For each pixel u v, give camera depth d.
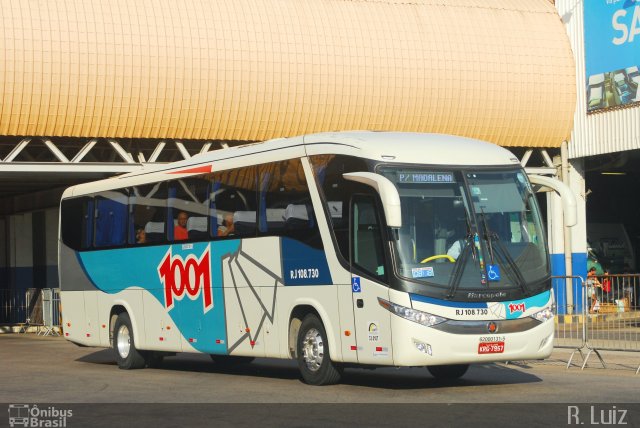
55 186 40.72
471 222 16.41
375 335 16.19
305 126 36.19
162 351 22.55
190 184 21.02
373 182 15.90
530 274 16.58
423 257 15.98
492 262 16.31
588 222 47.16
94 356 27.38
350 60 36.16
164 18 34.31
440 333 15.74
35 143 38.38
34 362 25.34
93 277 24.16
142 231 22.50
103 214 23.97
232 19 35.16
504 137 38.62
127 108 34.03
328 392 16.52
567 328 24.20
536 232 16.94
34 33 32.62
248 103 35.25
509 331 16.16
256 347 18.98
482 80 37.72
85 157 40.44
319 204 17.36
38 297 40.12
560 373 19.45
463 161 16.77
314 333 17.56
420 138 17.17
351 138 17.02
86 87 33.28
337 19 36.38
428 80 37.09
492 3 38.88
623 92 36.03
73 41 33.03
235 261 19.48
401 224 16.02
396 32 36.91
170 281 21.48
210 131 35.31
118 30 33.66
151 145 39.03
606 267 46.44
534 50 38.34
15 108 32.72
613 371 19.77
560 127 38.75
